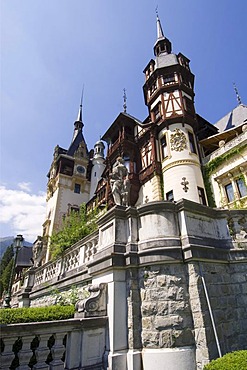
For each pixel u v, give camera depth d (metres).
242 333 5.02
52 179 37.97
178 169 18.03
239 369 3.11
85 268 7.22
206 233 5.77
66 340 4.38
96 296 5.09
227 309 5.05
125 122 23.50
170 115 20.36
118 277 5.23
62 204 34.16
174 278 4.97
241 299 5.41
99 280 5.70
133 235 5.70
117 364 4.41
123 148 21.89
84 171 38.34
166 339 4.53
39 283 12.30
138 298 5.09
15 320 4.36
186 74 22.84
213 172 17.97
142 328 4.80
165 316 4.71
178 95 21.06
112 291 5.06
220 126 23.52
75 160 38.28
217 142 20.52
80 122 48.88
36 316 4.64
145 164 20.84
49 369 4.03
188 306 4.79
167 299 4.82
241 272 5.71
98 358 4.57
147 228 5.66
